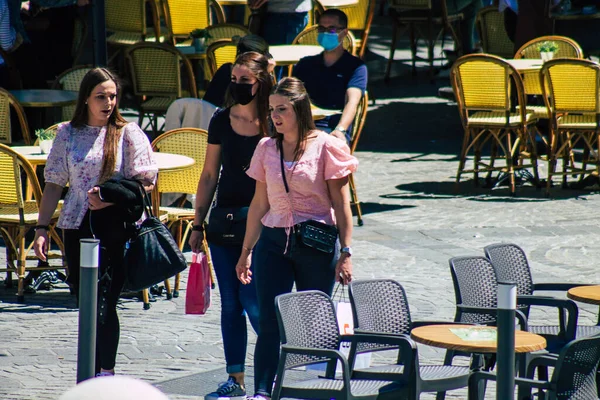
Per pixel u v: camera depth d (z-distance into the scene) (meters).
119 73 58.00
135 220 21.62
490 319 22.62
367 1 62.06
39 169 38.41
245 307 22.27
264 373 20.77
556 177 48.59
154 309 29.38
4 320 28.08
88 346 17.95
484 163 48.62
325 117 32.84
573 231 38.38
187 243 35.91
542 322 28.00
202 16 56.44
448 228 38.97
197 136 32.16
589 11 53.78
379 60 76.50
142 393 7.52
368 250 35.72
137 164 22.08
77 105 22.05
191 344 26.14
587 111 43.41
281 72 48.44
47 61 52.31
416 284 31.55
